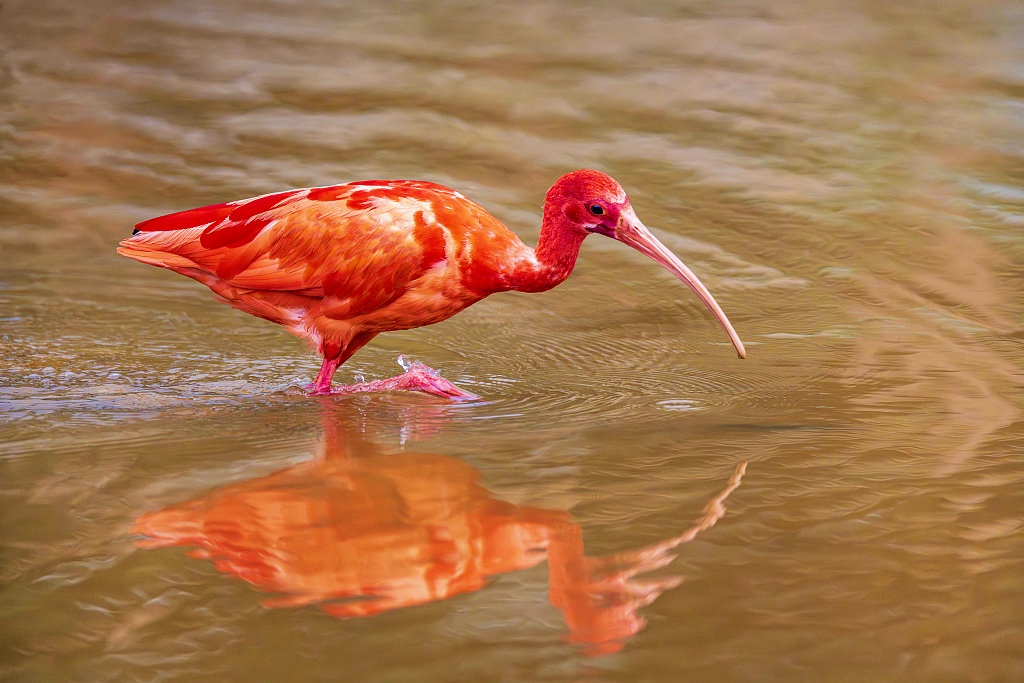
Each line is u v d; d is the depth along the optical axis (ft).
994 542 25.93
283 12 85.51
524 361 41.06
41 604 23.03
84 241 50.90
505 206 54.95
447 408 35.91
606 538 26.23
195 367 39.29
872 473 30.12
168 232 36.91
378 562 24.97
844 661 21.12
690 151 62.64
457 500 28.32
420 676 20.61
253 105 67.56
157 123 64.80
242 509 27.53
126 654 21.35
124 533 26.14
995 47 78.95
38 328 41.98
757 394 37.24
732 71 74.59
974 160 61.93
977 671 20.84
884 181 59.36
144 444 31.86
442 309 36.65
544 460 31.09
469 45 79.10
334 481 29.43
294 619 22.58
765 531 26.55
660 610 22.95
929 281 48.55
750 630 22.20
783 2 89.51
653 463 30.89
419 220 35.50
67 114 65.36
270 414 34.94
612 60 76.38
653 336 43.42
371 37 80.33
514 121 66.18
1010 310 45.70
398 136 63.57
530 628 22.27
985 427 33.86
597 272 49.67
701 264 50.14
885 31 82.53
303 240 35.78
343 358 37.73
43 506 27.43
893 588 23.84
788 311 45.75
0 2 83.97
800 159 62.03
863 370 39.55
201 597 23.36
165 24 81.66
